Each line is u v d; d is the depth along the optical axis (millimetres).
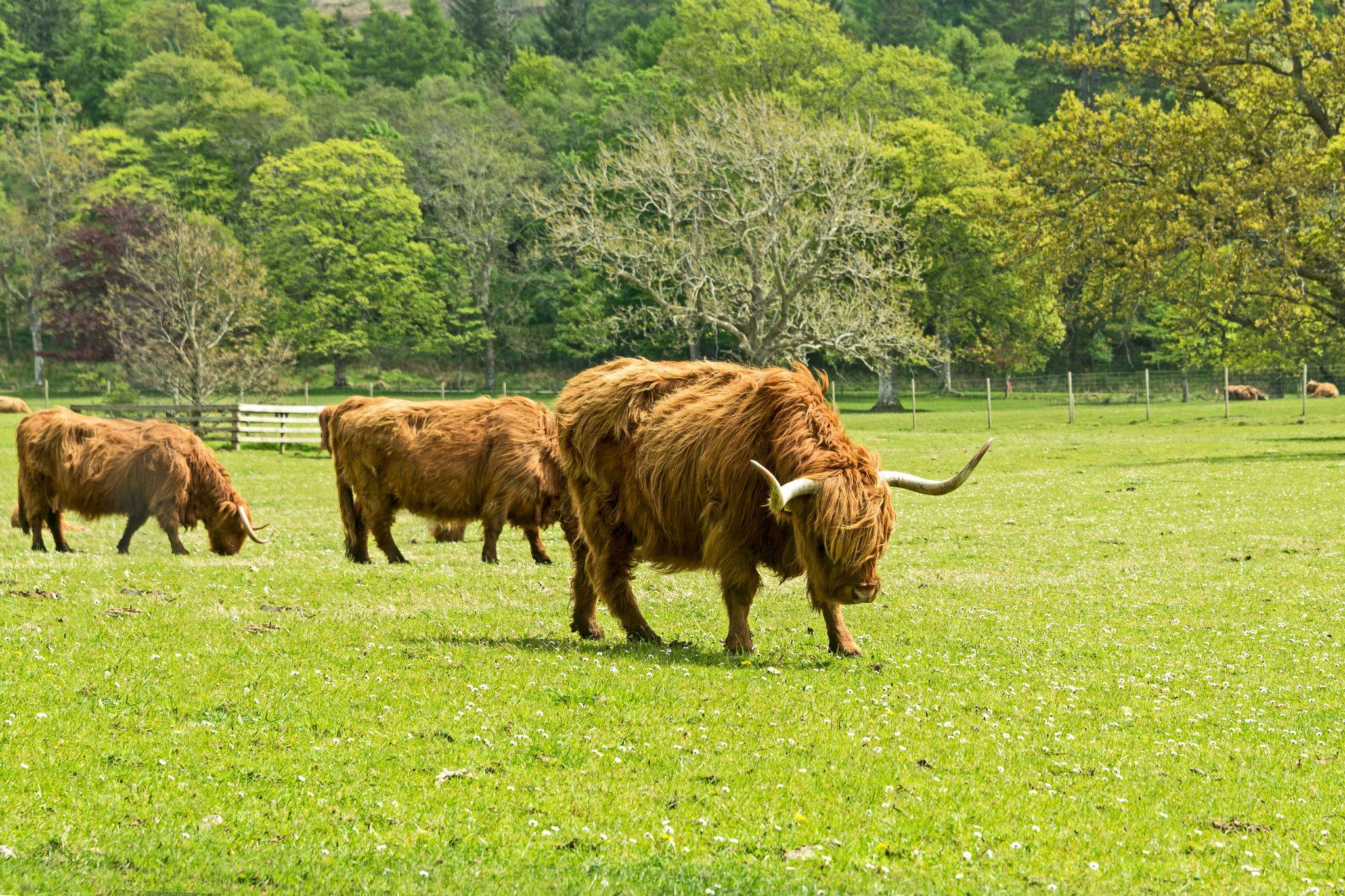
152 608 11695
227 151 110688
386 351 108312
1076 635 12367
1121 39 45438
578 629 11727
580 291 94250
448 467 17281
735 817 6242
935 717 8578
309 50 152000
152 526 22531
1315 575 16422
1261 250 40438
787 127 58375
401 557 17531
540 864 5449
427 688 8633
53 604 11734
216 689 8289
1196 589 15414
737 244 58562
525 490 17359
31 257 99250
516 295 105312
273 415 48594
